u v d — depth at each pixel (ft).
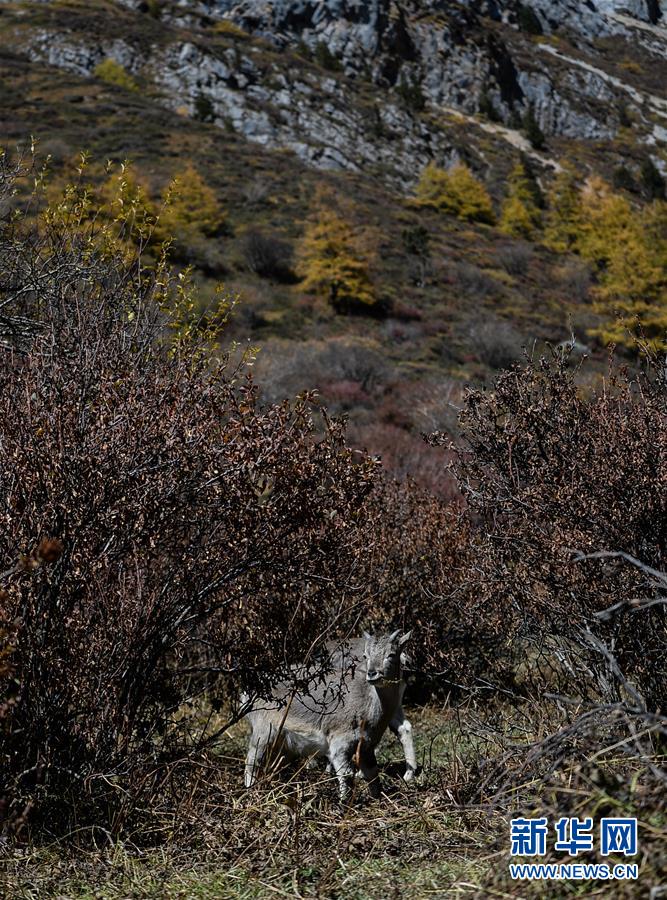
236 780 19.60
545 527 20.34
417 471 56.08
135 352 20.63
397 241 203.00
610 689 19.49
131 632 17.84
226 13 375.66
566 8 496.64
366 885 13.93
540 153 354.74
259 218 198.29
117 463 17.22
